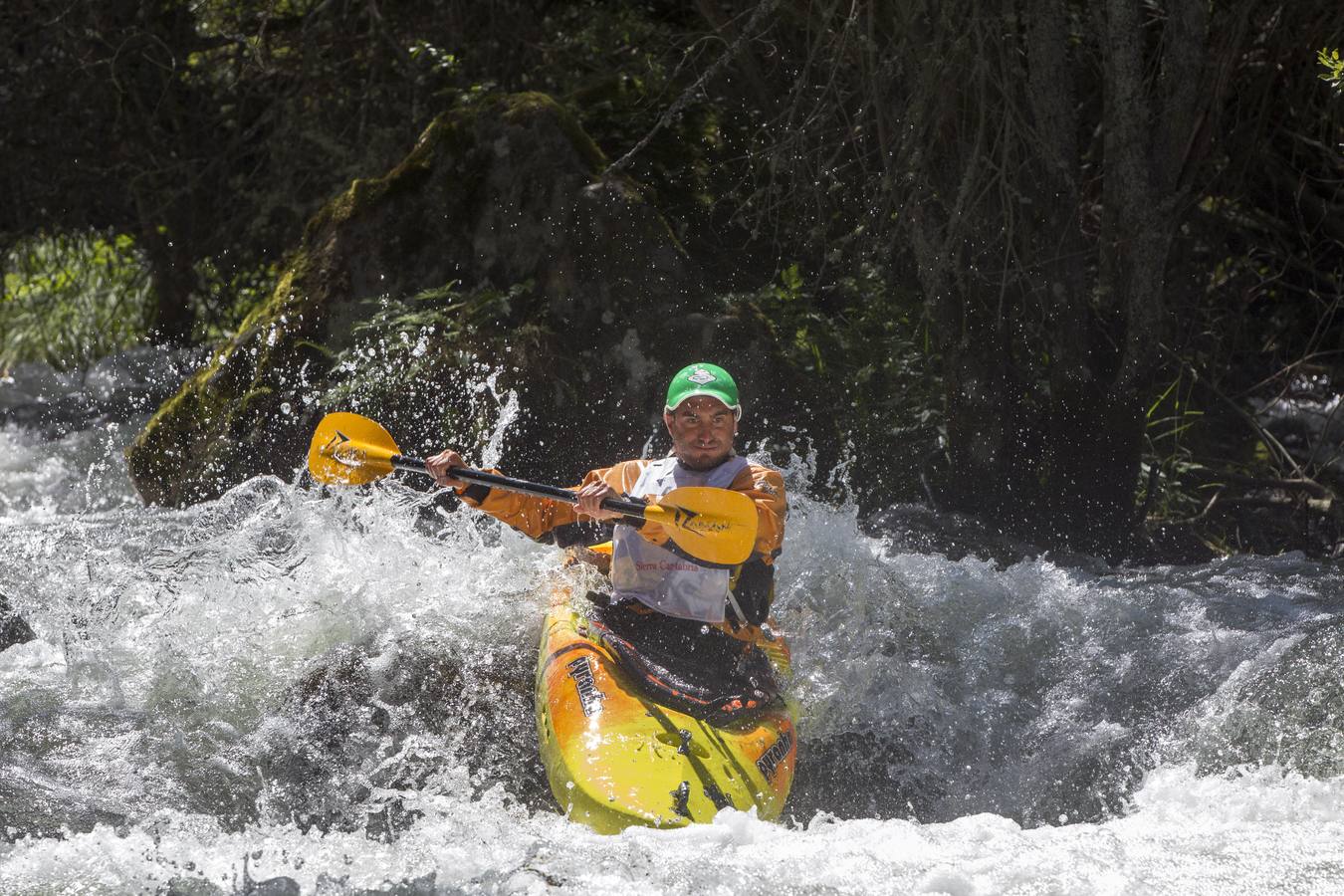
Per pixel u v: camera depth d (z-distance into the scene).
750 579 17.98
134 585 22.25
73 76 42.41
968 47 25.72
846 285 30.48
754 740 16.45
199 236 44.00
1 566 23.53
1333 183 33.09
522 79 37.94
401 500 24.31
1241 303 35.06
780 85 31.92
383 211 30.05
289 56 41.38
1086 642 21.42
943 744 19.14
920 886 12.64
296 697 18.97
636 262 29.20
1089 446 28.19
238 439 28.89
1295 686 18.36
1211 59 27.48
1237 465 33.03
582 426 28.48
